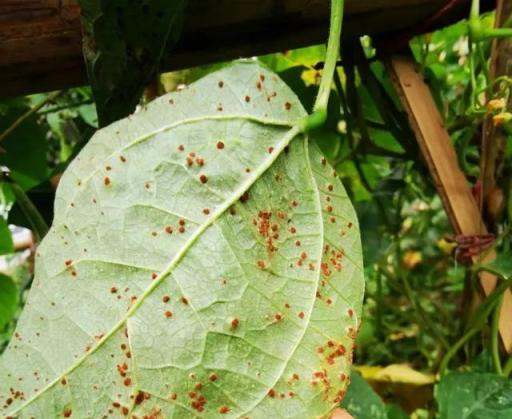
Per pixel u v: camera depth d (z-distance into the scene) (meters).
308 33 0.24
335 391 0.17
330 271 0.18
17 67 0.21
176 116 0.18
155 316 0.17
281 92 0.18
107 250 0.17
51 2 0.20
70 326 0.17
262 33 0.23
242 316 0.17
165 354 0.16
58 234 0.17
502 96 0.25
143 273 0.17
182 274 0.17
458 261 0.26
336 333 0.17
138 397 0.16
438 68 0.37
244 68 0.18
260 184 0.17
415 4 0.25
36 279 0.17
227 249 0.17
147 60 0.21
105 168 0.17
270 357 0.17
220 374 0.17
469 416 0.24
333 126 0.33
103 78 0.20
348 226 0.18
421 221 0.47
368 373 0.35
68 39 0.21
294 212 0.18
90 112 0.35
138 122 0.18
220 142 0.17
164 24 0.20
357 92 0.30
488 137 0.26
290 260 0.17
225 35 0.23
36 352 0.17
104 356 0.17
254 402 0.17
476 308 0.27
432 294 0.52
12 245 0.31
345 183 0.38
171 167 0.17
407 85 0.27
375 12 0.25
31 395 0.17
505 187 0.26
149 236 0.17
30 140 0.31
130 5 0.19
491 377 0.24
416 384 0.34
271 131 0.18
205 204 0.17
